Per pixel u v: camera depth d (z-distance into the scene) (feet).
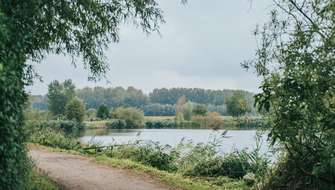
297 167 29.17
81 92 318.04
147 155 60.13
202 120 177.99
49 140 83.46
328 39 24.75
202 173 49.32
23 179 26.40
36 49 34.81
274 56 25.96
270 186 32.91
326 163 24.40
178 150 59.72
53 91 186.29
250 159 46.91
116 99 317.63
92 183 42.34
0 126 20.83
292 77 24.62
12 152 21.62
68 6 34.88
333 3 24.86
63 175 46.52
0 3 22.72
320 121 24.49
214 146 55.21
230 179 45.62
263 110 27.45
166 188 40.52
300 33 25.26
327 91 24.85
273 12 26.18
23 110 25.02
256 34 26.61
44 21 33.68
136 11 38.96
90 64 40.04
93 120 203.51
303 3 25.54
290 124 24.99
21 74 23.66
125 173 48.47
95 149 74.64
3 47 20.45
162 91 324.80
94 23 37.99
